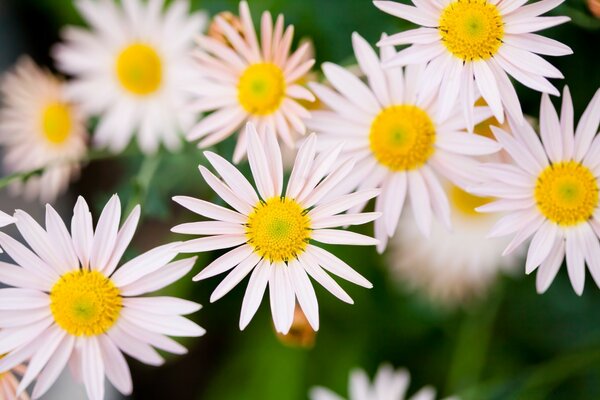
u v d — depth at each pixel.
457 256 0.50
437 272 0.51
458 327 0.53
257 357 0.55
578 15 0.41
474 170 0.39
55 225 0.37
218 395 0.55
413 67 0.39
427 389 0.49
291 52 0.47
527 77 0.36
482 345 0.52
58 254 0.37
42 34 0.61
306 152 0.36
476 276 0.50
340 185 0.39
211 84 0.40
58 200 0.58
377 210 0.39
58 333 0.37
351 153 0.39
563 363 0.47
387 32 0.45
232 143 0.42
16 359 0.37
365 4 0.46
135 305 0.37
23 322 0.37
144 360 0.38
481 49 0.36
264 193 0.36
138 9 0.50
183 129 0.48
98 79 0.51
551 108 0.37
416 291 0.53
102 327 0.37
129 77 0.50
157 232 0.57
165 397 0.58
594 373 0.51
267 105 0.40
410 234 0.51
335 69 0.39
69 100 0.52
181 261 0.37
